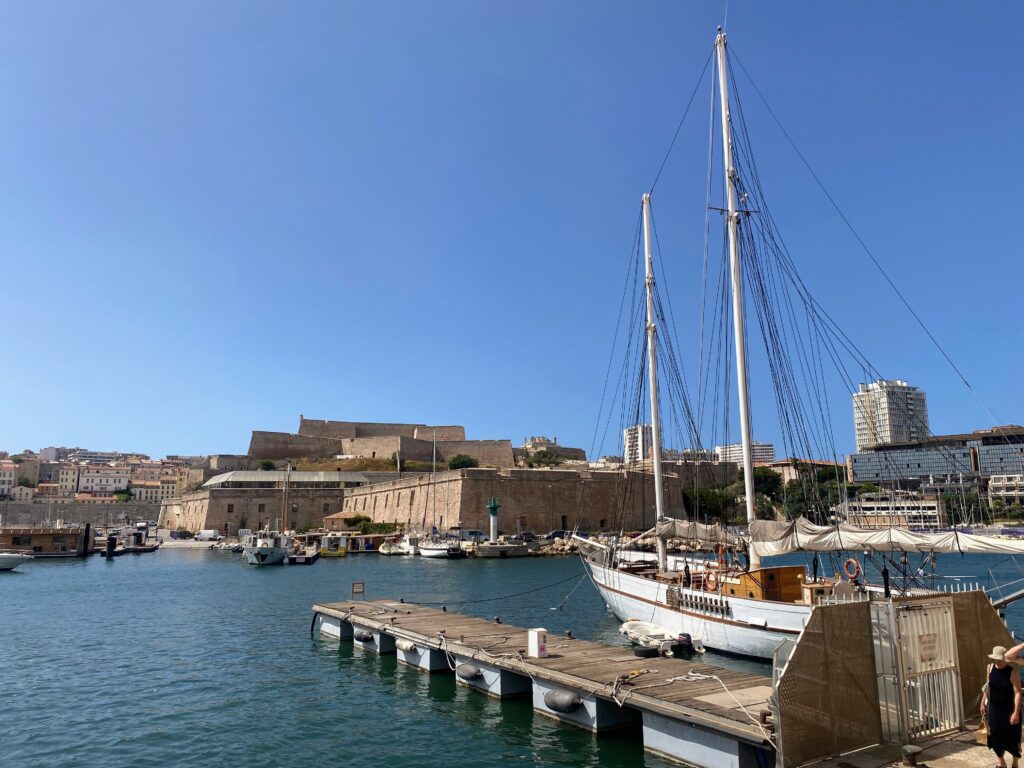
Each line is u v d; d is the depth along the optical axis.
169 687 21.44
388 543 90.81
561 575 59.50
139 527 135.00
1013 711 9.77
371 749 15.62
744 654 22.91
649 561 37.59
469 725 16.84
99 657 26.12
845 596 16.28
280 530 117.56
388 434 170.75
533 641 18.52
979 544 17.47
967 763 10.25
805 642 10.81
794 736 10.46
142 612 38.31
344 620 27.75
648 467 97.12
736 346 27.03
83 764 15.15
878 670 11.52
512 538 88.62
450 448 155.25
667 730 13.80
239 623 34.09
